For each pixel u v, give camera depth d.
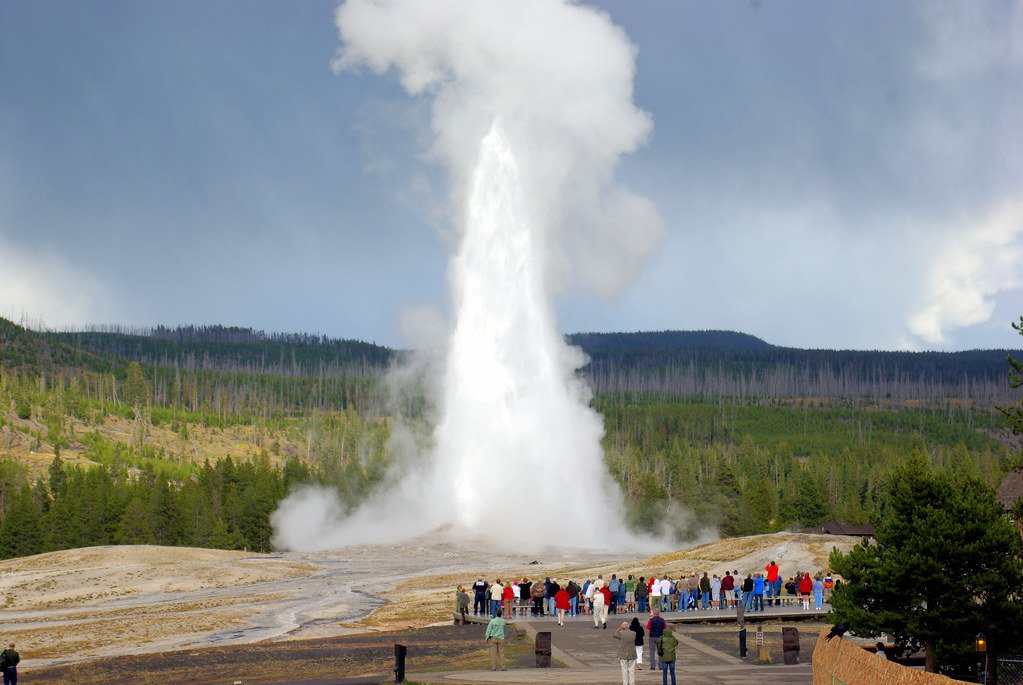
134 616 85.94
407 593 94.38
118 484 195.88
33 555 140.88
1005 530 41.84
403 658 44.59
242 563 121.81
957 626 40.59
